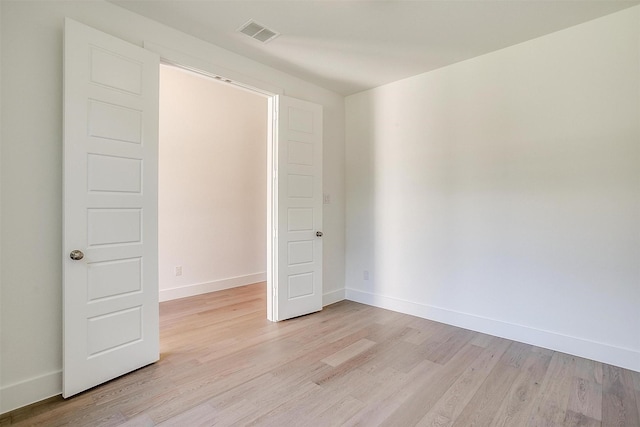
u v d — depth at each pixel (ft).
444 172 11.10
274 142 11.27
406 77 11.94
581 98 8.52
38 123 6.57
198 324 10.98
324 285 13.23
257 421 6.00
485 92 10.14
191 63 8.94
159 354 8.47
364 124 13.37
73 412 6.20
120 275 7.41
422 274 11.73
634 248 7.89
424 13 7.93
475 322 10.44
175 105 14.29
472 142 10.44
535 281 9.30
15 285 6.37
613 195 8.14
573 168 8.67
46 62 6.66
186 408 6.36
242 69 10.17
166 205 13.98
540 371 7.86
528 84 9.34
